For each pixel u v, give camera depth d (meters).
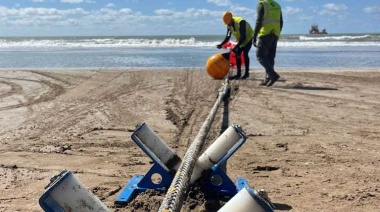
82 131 7.20
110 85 11.84
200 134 5.25
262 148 6.22
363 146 6.37
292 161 5.64
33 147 6.26
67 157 5.81
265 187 4.71
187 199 4.20
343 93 10.82
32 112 8.66
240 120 7.89
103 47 33.44
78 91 10.98
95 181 4.88
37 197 4.43
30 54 24.62
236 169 5.31
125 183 4.82
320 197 4.45
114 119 8.03
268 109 8.89
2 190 4.62
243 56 12.79
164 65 17.69
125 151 6.10
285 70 15.43
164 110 8.75
